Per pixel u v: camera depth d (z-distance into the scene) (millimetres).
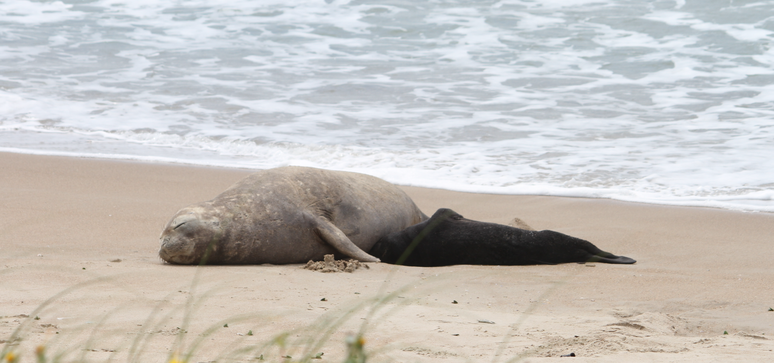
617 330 16656
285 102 53438
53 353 12398
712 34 65750
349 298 19562
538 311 19438
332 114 50625
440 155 42344
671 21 69562
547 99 53094
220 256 24422
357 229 26734
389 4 78562
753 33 65188
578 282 22938
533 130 46812
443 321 17109
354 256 25266
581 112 50281
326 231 25375
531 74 59031
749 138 43750
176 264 24078
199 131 47906
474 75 59062
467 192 36438
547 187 36594
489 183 37719
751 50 61750
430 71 60375
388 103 52906
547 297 21141
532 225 31578
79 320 15570
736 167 38750
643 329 17219
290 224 25266
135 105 53188
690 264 25625
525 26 70812
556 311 19562
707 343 15609
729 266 25203
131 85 57594
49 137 46562
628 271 24484
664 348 14930
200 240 23984
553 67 60625
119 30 72625
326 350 13914
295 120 49531
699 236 29344
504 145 44031
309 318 16672
